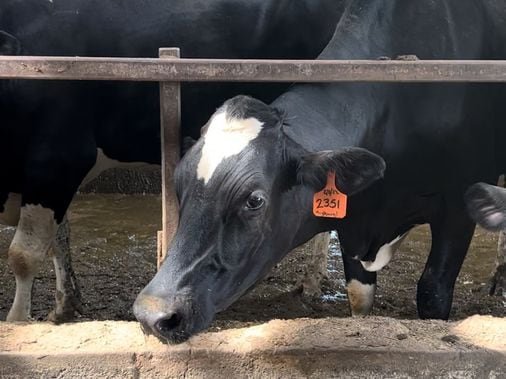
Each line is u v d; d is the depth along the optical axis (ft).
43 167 6.42
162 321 3.76
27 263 6.44
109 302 7.80
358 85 5.08
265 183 4.02
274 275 8.65
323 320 4.77
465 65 4.66
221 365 4.46
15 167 6.61
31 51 6.45
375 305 7.73
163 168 4.93
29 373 4.36
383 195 5.48
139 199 12.39
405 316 7.48
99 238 10.03
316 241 8.02
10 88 6.18
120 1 6.64
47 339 4.50
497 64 4.66
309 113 4.78
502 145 6.24
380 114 5.19
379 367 4.42
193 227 3.97
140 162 7.16
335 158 4.13
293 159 4.22
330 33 6.95
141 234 10.28
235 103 4.20
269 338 4.54
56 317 7.11
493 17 5.98
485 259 9.31
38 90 6.25
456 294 8.14
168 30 6.73
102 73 4.59
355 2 5.60
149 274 8.70
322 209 4.38
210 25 6.81
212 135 4.09
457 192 5.77
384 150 5.33
